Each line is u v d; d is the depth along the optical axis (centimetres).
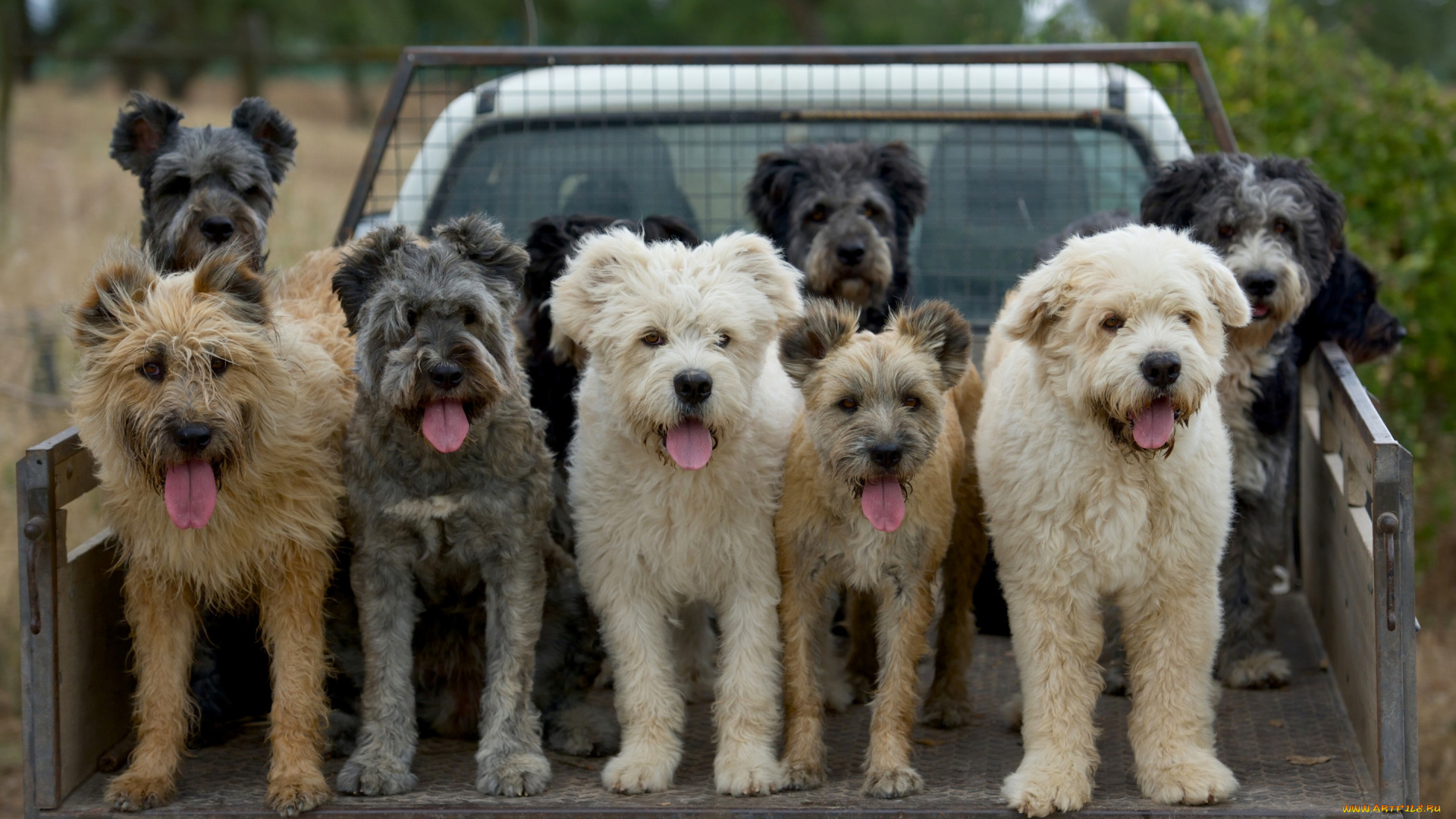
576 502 503
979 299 696
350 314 473
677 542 483
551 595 525
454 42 3431
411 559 479
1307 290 577
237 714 544
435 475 466
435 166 713
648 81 719
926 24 2988
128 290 454
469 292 458
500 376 460
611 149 718
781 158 672
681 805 435
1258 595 569
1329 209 606
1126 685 563
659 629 497
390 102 697
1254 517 569
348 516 486
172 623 474
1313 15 1886
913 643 477
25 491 438
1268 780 448
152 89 2980
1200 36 1070
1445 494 1100
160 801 444
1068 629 468
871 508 454
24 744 438
